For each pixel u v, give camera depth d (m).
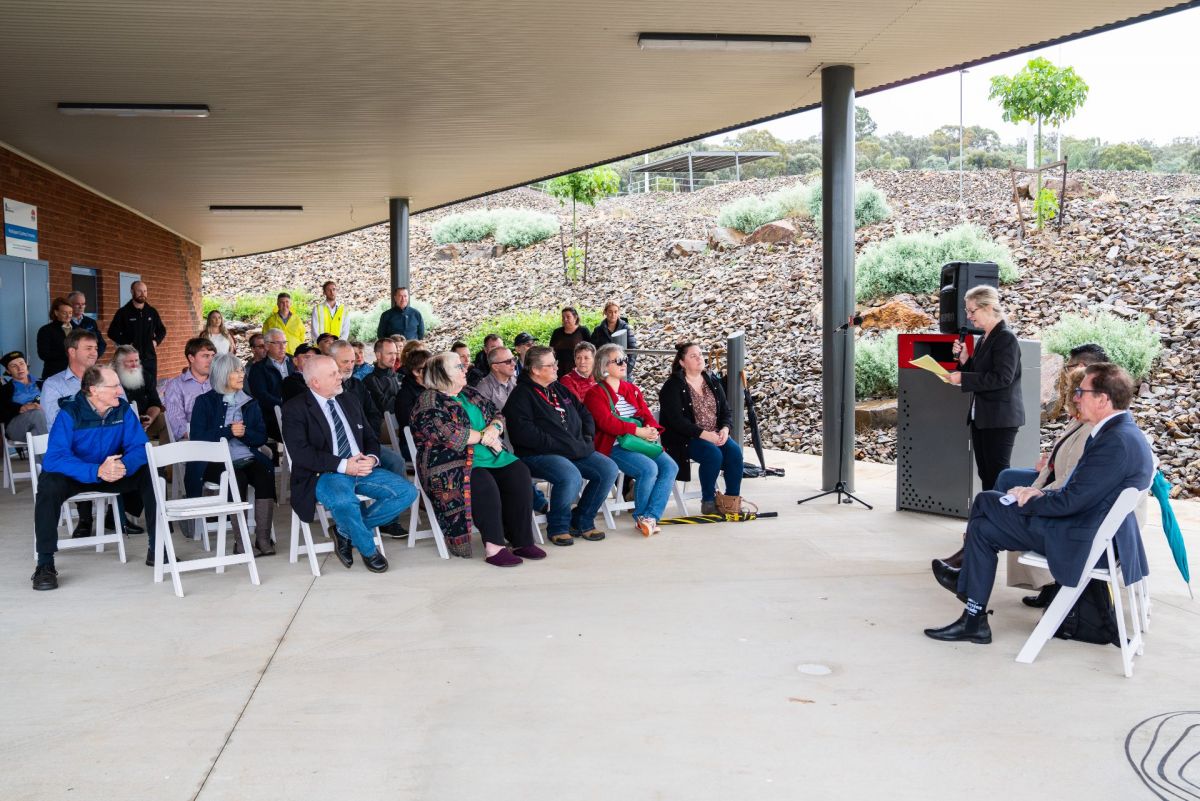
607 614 4.79
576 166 12.36
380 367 7.78
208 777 3.10
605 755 3.23
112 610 4.91
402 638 4.45
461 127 10.08
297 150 11.09
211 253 22.88
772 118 9.92
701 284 17.84
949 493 7.03
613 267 20.97
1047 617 4.13
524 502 5.91
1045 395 9.66
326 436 5.71
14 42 7.04
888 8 6.66
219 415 6.06
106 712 3.62
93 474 5.47
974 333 6.58
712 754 3.24
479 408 6.08
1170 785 3.01
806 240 18.27
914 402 7.19
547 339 17.92
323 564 5.88
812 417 11.39
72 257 12.77
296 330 12.88
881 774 3.09
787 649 4.27
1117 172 20.45
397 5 6.39
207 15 6.51
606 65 7.92
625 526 6.89
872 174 23.31
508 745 3.31
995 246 13.90
